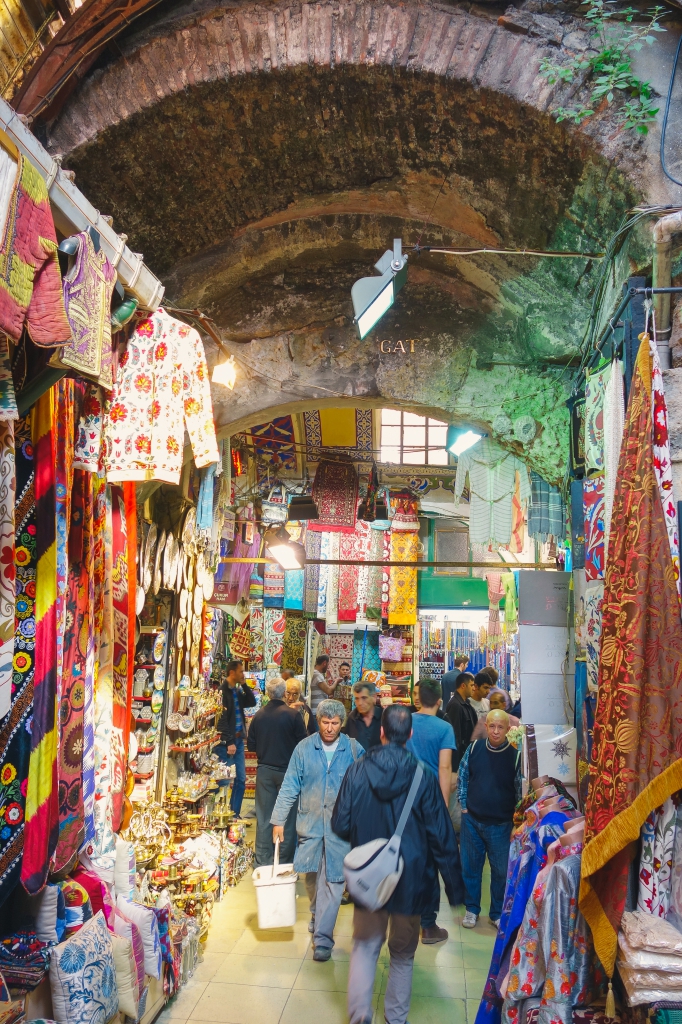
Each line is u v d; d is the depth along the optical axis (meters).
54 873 3.25
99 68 4.46
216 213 5.38
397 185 5.28
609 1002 3.02
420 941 5.05
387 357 6.16
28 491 2.96
